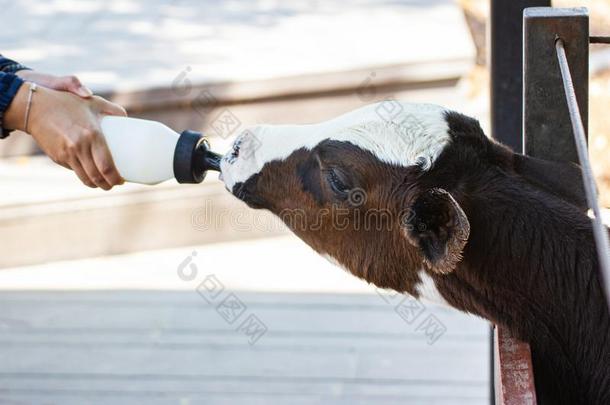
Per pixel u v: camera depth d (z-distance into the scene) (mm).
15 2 9516
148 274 6441
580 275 2906
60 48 8203
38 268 6598
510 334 3021
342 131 3209
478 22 6715
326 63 7531
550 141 3221
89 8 9352
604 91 4789
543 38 3139
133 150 3314
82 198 6676
